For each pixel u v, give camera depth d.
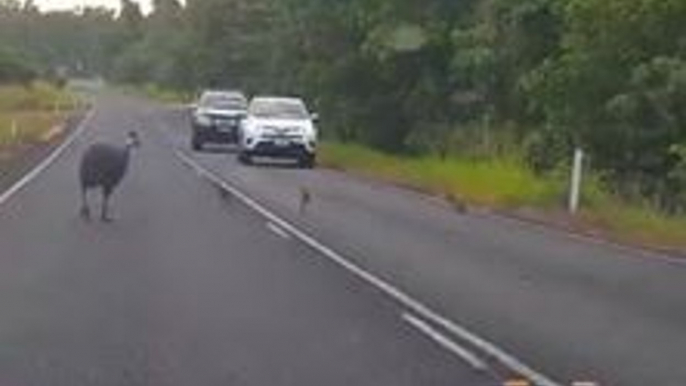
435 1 49.38
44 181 32.66
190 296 15.34
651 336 13.40
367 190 34.06
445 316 14.28
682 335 13.52
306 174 39.72
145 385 10.38
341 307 14.74
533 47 39.59
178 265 18.23
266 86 83.19
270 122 43.59
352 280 17.06
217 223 24.38
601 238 23.64
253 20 96.00
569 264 19.64
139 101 143.25
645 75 30.12
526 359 11.88
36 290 15.56
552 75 32.50
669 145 30.72
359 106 54.12
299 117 44.53
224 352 11.85
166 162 42.78
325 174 40.09
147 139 58.88
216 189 32.38
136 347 12.03
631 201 30.16
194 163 42.81
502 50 41.28
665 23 30.30
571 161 33.72
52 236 21.39
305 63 61.50
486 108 44.69
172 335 12.70
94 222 23.83
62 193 29.52
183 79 135.38
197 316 13.88
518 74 40.75
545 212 28.45
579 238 23.58
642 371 11.49
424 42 48.47
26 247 19.81
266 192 31.89
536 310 14.96
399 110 52.22
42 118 76.88
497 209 29.33
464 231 24.30
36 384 10.34
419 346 12.36
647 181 31.47
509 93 42.31
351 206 28.98
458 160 41.62
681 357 12.22
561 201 29.86
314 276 17.39
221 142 51.78
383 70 50.78
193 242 21.16
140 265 18.14
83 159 24.23
